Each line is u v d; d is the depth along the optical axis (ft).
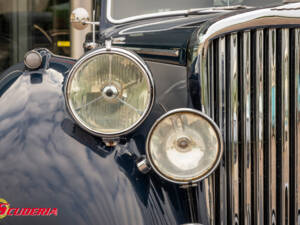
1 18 19.74
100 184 5.66
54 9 18.88
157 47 7.10
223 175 6.18
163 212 5.69
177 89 6.73
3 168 5.76
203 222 5.99
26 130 5.97
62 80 6.53
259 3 8.69
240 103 6.10
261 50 6.01
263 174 6.24
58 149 5.85
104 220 5.48
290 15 5.92
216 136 5.40
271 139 6.16
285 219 6.36
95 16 10.69
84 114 5.78
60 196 5.58
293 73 6.11
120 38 8.01
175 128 5.50
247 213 6.25
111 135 5.76
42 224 5.50
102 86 5.79
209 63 5.95
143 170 5.76
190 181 5.44
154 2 9.00
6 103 6.25
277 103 6.16
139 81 5.78
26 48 19.69
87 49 9.18
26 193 5.61
